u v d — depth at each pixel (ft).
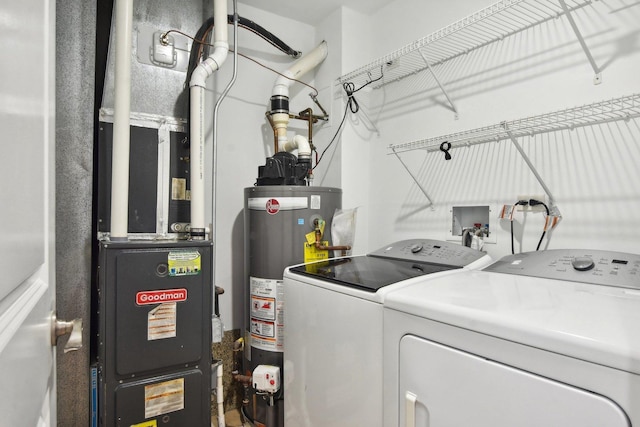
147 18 5.82
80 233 5.30
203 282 4.96
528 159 4.89
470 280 3.84
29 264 1.54
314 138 8.57
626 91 4.21
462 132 5.60
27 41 1.50
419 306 2.97
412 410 2.97
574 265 3.86
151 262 4.60
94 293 5.61
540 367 2.23
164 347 4.68
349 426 3.71
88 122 5.36
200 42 5.94
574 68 4.69
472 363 2.57
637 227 4.12
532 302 2.81
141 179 5.57
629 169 4.19
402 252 5.85
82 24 5.35
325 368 4.10
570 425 2.08
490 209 5.64
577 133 4.65
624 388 1.90
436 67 6.57
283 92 7.45
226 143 7.55
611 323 2.28
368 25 8.13
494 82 5.60
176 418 4.75
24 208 1.44
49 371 2.12
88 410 5.25
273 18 8.08
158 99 5.84
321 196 6.23
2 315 1.17
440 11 6.46
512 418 2.34
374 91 8.00
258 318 6.21
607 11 4.39
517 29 5.31
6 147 1.17
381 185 7.77
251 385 6.39
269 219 6.09
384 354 3.31
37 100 1.73
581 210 4.59
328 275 4.48
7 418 1.19
